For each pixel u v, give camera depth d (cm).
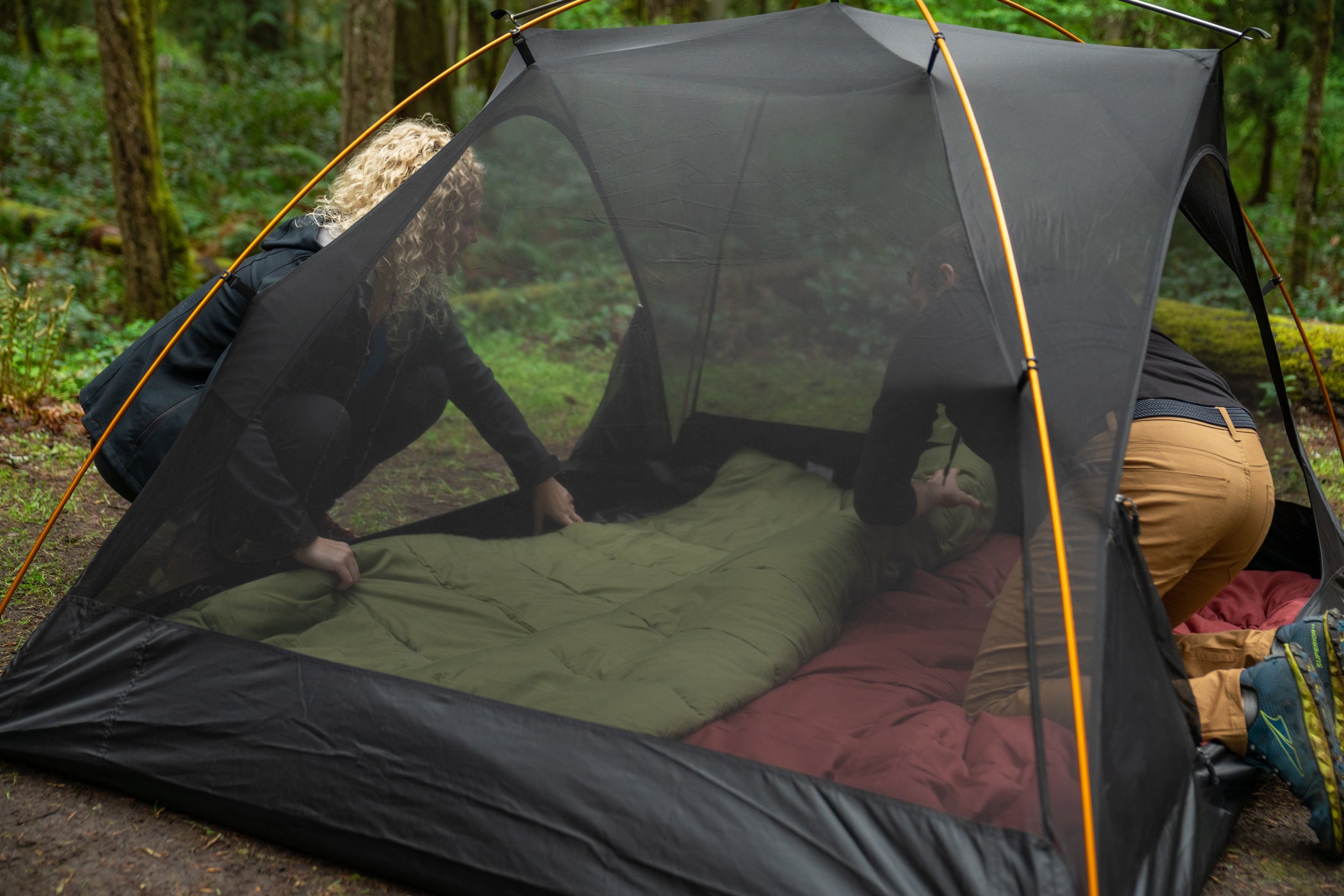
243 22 1362
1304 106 902
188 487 219
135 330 546
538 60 251
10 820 190
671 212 251
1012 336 187
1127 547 186
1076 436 183
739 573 222
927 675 196
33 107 939
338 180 260
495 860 173
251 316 225
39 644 214
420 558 239
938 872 159
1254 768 207
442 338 260
